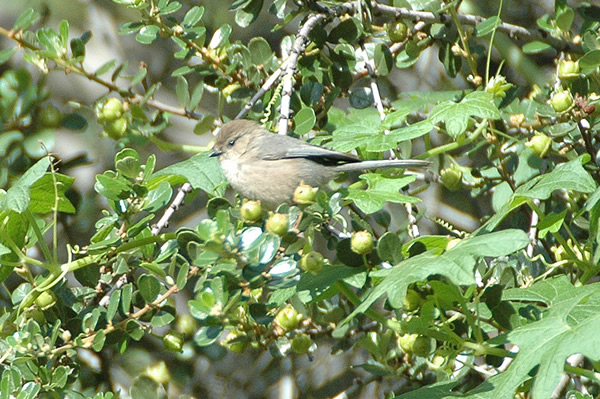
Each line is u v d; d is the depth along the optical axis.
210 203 8.23
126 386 12.35
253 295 9.68
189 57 10.88
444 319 7.74
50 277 8.69
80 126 12.58
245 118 11.16
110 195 8.52
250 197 9.93
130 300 8.36
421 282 7.95
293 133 10.61
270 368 13.62
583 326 6.61
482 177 11.03
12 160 12.23
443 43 11.20
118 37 16.70
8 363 8.85
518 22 14.50
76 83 16.19
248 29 16.03
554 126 10.09
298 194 8.00
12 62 16.00
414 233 9.77
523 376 6.65
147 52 16.67
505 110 11.29
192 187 9.77
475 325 7.57
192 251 7.82
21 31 10.88
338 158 9.80
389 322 8.16
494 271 9.55
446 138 14.27
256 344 10.01
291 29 16.19
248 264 7.22
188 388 12.70
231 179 9.89
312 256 7.93
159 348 12.82
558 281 8.12
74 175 15.24
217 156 9.96
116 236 8.65
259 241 7.23
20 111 12.33
